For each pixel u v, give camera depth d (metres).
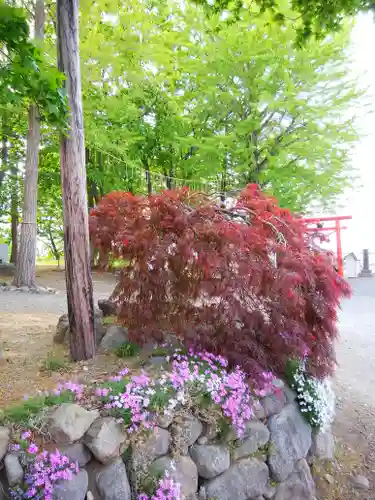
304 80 7.49
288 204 8.55
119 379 2.01
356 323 6.31
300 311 2.32
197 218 2.27
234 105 8.16
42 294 6.80
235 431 2.04
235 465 2.02
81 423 1.65
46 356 2.68
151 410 1.83
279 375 2.53
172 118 9.16
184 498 1.73
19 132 10.56
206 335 2.36
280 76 7.50
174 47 7.68
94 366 2.44
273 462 2.18
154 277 2.37
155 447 1.76
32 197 7.33
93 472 1.61
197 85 9.04
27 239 7.26
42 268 12.39
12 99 2.41
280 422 2.29
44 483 1.48
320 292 2.37
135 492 1.65
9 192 10.70
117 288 2.75
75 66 2.57
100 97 7.78
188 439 1.87
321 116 7.35
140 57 7.22
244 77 7.73
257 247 2.19
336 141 7.95
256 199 2.64
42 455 1.52
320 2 2.79
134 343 2.68
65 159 2.54
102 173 9.67
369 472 2.59
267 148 8.48
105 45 6.67
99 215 2.84
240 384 2.09
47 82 2.21
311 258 2.38
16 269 7.27
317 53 7.19
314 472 2.51
